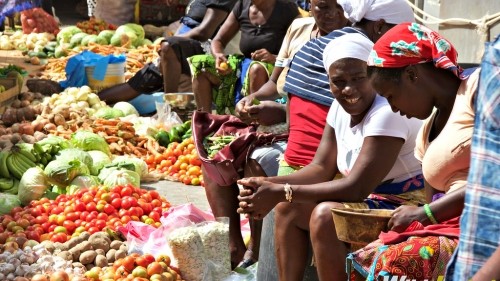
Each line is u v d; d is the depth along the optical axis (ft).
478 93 10.47
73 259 19.33
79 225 21.02
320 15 20.16
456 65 12.93
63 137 30.91
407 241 12.77
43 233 20.95
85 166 25.79
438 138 13.02
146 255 18.57
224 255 19.01
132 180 26.14
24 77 40.73
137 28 52.11
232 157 19.58
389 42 13.03
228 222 19.45
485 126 10.37
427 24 28.32
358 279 13.42
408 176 15.90
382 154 15.19
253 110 20.34
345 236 13.82
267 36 29.43
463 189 12.69
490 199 10.32
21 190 24.84
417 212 13.04
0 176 26.32
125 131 31.60
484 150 10.36
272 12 29.40
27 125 31.55
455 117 12.74
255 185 15.44
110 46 50.03
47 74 45.32
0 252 19.65
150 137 31.86
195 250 18.48
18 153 26.43
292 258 16.49
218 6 35.04
